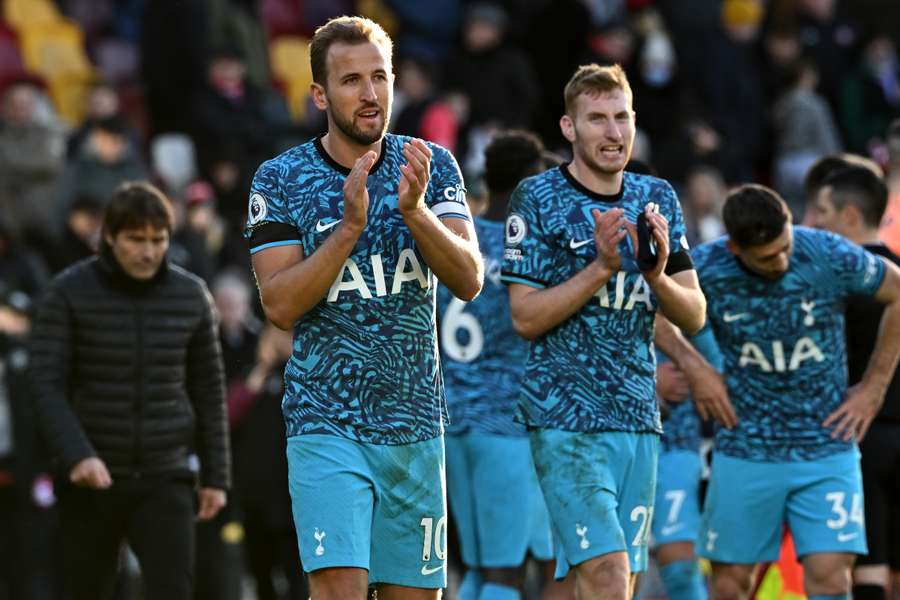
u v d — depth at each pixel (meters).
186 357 24.94
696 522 26.92
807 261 23.23
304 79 57.97
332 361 18.22
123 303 24.42
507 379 25.86
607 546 20.31
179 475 24.52
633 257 20.53
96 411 24.28
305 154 18.55
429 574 18.67
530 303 20.39
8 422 32.81
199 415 25.02
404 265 18.33
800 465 23.41
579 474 20.41
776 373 23.44
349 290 18.20
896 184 29.05
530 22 54.31
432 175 18.62
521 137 26.00
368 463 18.23
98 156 43.34
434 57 56.69
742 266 23.38
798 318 23.33
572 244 20.64
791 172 54.00
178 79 50.38
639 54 53.75
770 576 27.36
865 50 59.47
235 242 44.81
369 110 18.14
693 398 24.17
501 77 50.88
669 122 53.53
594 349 20.47
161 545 24.20
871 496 25.52
